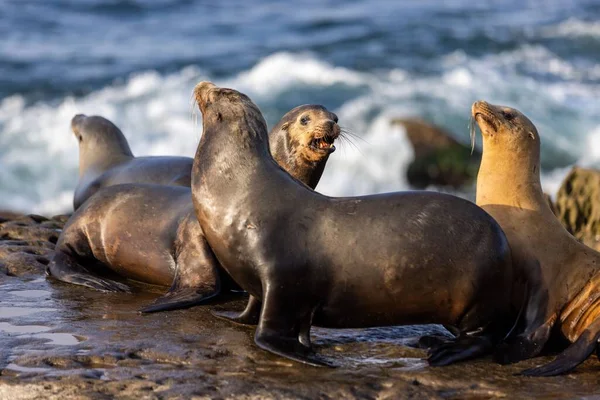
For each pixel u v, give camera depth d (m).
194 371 23.06
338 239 24.55
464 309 24.89
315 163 33.19
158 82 112.25
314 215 24.88
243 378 22.62
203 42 137.25
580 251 27.03
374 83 111.31
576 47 136.00
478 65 123.69
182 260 30.34
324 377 22.80
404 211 24.78
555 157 95.75
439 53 130.00
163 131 92.88
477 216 24.89
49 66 120.44
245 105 26.38
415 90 108.69
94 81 112.75
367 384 22.41
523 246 26.94
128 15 159.00
